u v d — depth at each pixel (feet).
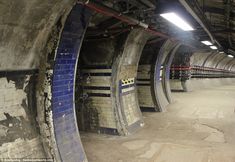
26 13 10.78
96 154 19.13
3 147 11.17
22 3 10.23
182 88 60.59
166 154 19.17
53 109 13.97
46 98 13.64
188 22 20.31
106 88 23.95
